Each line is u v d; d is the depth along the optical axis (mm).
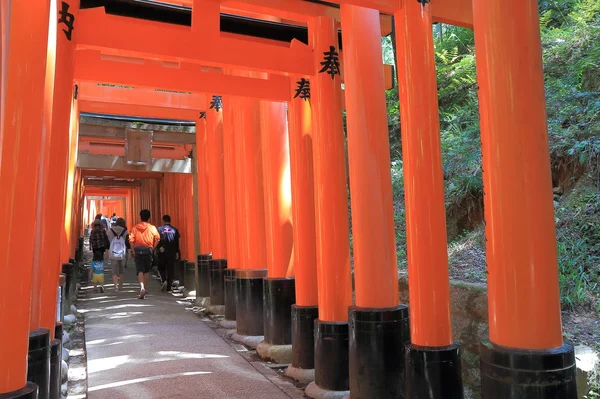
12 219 2344
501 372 2551
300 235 5371
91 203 40281
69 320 7113
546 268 2564
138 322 7922
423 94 3795
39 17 2469
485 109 2719
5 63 2268
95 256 12023
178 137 10914
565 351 2510
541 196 2584
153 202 17828
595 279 4945
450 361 3557
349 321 4254
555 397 2457
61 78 4031
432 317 3648
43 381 3113
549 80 7344
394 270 4285
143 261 10828
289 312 5957
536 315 2539
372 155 4238
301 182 5387
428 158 3752
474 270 5855
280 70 4887
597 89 6781
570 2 8727
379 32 4422
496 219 2652
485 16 2707
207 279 9914
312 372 5074
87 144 10938
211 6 4660
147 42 4484
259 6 4750
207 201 10188
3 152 2336
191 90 5406
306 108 5441
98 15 4355
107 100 8641
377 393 4031
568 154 6355
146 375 5129
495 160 2656
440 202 3760
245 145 6945
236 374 5219
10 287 2336
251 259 6875
